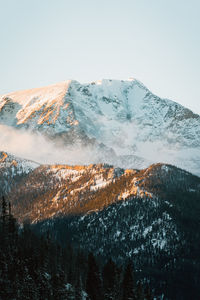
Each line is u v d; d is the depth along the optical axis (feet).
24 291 427.74
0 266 437.58
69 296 464.24
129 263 483.10
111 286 485.15
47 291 453.99
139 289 482.69
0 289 411.75
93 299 471.62
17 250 482.69
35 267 474.08
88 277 485.97
